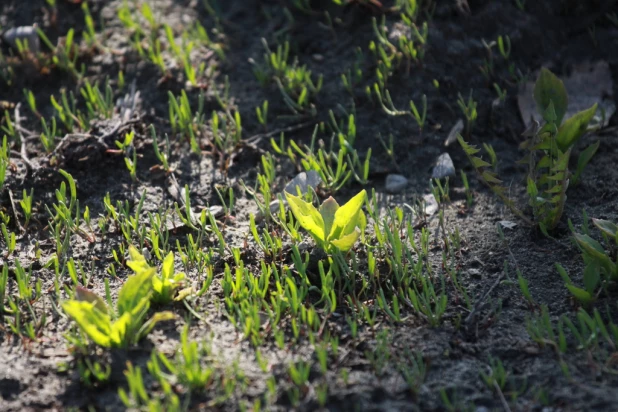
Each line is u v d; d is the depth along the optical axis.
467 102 4.74
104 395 3.03
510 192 4.20
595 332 3.11
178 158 4.45
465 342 3.26
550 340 3.19
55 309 3.42
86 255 3.81
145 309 3.17
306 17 5.24
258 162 4.50
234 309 3.44
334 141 4.62
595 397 2.95
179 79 4.93
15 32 5.20
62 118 4.59
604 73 4.82
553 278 3.60
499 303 3.46
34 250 3.85
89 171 4.30
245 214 4.13
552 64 4.90
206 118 4.75
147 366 3.09
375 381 3.06
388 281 3.59
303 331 3.30
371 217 4.08
